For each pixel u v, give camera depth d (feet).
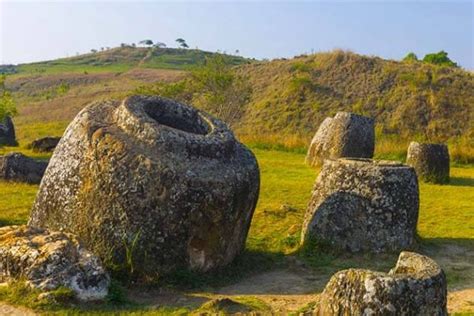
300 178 53.47
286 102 121.80
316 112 116.26
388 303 17.66
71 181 25.39
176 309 21.26
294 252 30.30
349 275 18.52
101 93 174.70
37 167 46.78
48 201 26.11
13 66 305.12
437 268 18.90
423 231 35.68
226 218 25.14
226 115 119.24
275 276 26.76
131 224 24.09
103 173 24.59
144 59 282.97
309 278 26.61
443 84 119.96
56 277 21.12
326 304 18.89
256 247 30.78
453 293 24.95
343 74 128.06
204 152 25.35
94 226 24.49
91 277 21.39
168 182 24.07
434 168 55.01
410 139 100.83
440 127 108.47
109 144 24.90
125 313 20.45
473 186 54.08
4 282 21.71
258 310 21.47
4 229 24.30
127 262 23.91
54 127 114.93
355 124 61.05
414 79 120.78
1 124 79.05
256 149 78.28
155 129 25.20
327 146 61.36
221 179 24.79
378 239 29.84
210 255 25.23
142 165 24.26
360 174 30.50
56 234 23.17
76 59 302.45
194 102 120.67
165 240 24.11
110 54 303.89
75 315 19.86
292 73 133.18
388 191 30.22
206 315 20.65
